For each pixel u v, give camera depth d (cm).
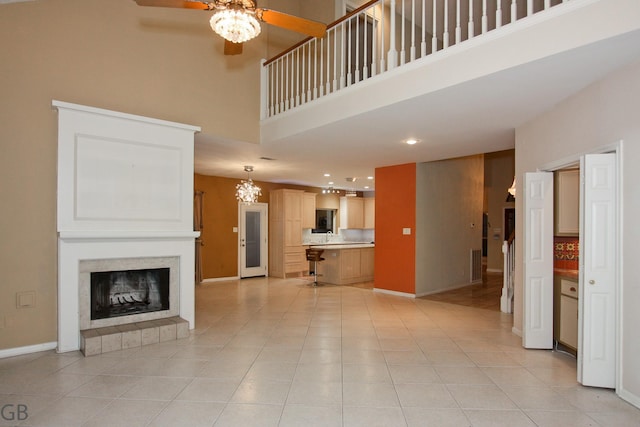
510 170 1062
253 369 340
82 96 401
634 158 271
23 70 372
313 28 273
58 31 389
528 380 320
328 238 1123
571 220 390
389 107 371
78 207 390
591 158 304
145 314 438
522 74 291
